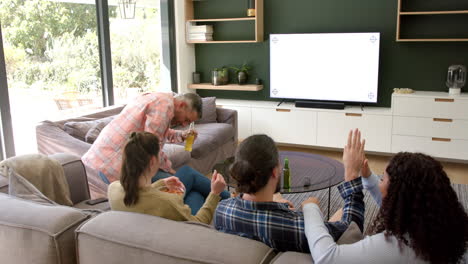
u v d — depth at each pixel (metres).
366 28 5.41
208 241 1.41
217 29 6.19
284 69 5.74
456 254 1.25
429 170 1.27
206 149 4.46
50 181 2.40
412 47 5.24
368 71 5.31
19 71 3.99
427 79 5.25
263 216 1.48
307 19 5.68
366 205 3.80
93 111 4.24
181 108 2.82
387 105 5.50
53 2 4.30
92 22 4.81
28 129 4.12
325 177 3.13
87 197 2.85
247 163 1.48
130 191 1.72
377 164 5.09
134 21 5.43
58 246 1.57
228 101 6.13
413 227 1.24
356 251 1.27
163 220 1.56
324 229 1.38
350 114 5.30
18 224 1.62
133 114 2.74
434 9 5.05
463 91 5.10
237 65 6.20
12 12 3.88
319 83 5.59
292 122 5.63
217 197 2.01
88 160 2.82
